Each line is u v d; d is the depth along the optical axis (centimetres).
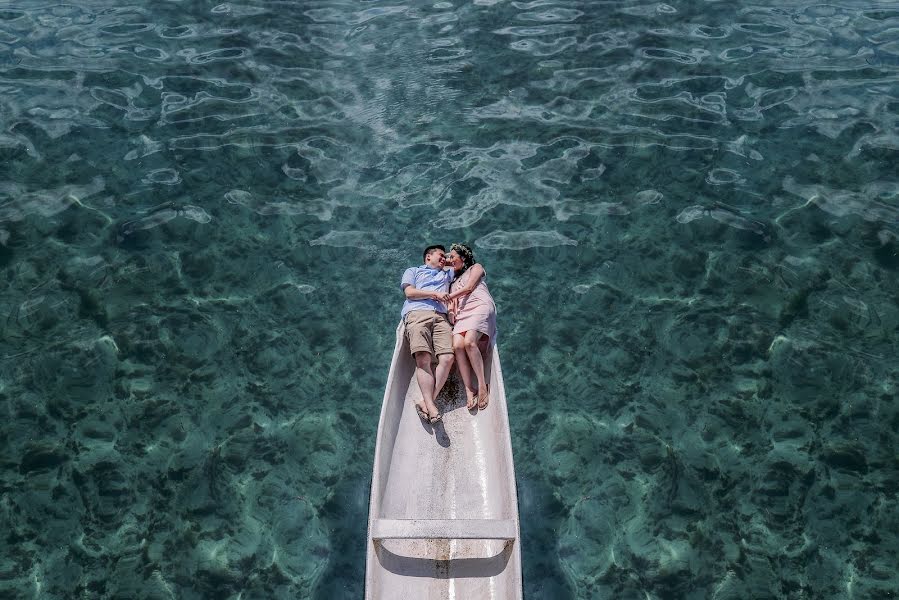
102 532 546
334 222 860
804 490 571
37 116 1014
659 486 582
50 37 1222
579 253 811
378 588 481
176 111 1039
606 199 885
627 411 646
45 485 577
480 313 619
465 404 631
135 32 1245
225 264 800
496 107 1059
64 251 801
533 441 625
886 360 670
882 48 1154
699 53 1169
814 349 686
